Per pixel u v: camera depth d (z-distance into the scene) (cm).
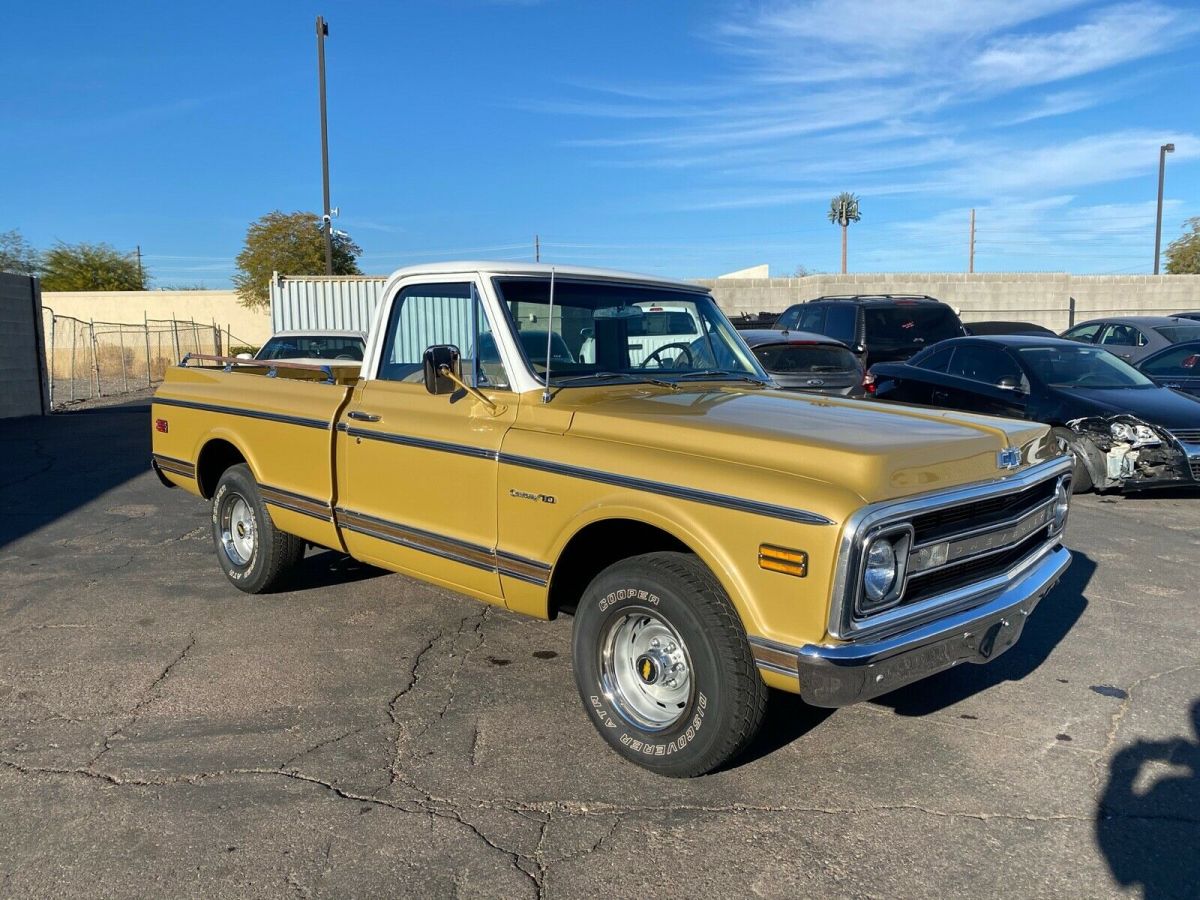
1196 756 403
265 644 536
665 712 386
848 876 319
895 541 331
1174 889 312
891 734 425
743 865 324
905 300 1466
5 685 478
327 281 2288
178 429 667
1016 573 398
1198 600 616
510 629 563
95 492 1007
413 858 328
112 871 321
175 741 416
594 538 415
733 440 363
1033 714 445
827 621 322
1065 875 320
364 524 506
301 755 403
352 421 512
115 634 553
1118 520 845
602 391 446
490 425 441
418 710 449
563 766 394
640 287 505
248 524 619
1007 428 414
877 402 471
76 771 389
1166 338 1442
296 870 321
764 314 1936
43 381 1819
